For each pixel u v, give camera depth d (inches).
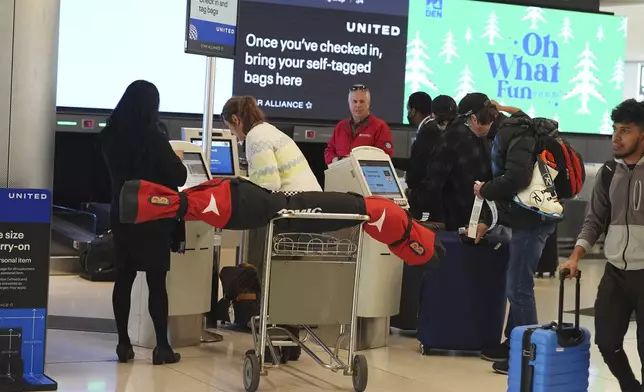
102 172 403.2
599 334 146.9
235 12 223.8
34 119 170.2
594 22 421.1
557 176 191.8
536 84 413.7
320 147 422.0
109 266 263.1
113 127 179.3
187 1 213.6
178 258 199.6
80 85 348.8
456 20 397.1
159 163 178.1
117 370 179.6
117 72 353.1
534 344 144.3
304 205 158.2
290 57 375.6
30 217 162.7
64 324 226.8
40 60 170.1
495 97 406.6
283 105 376.2
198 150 215.2
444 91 398.3
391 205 164.1
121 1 351.9
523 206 186.4
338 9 379.9
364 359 167.5
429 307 207.0
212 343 211.6
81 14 346.9
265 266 162.4
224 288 214.4
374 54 386.0
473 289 205.9
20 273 162.1
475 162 217.5
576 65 420.5
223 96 368.2
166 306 187.0
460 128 219.6
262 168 183.8
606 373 193.3
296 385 172.9
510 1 406.0
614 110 143.9
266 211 155.5
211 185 153.3
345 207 160.4
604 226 151.9
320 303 167.6
